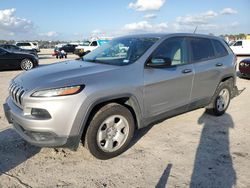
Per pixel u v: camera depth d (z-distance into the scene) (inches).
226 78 231.0
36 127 134.6
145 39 183.9
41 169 143.6
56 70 159.5
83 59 190.9
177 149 167.5
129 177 136.6
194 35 207.0
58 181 133.1
